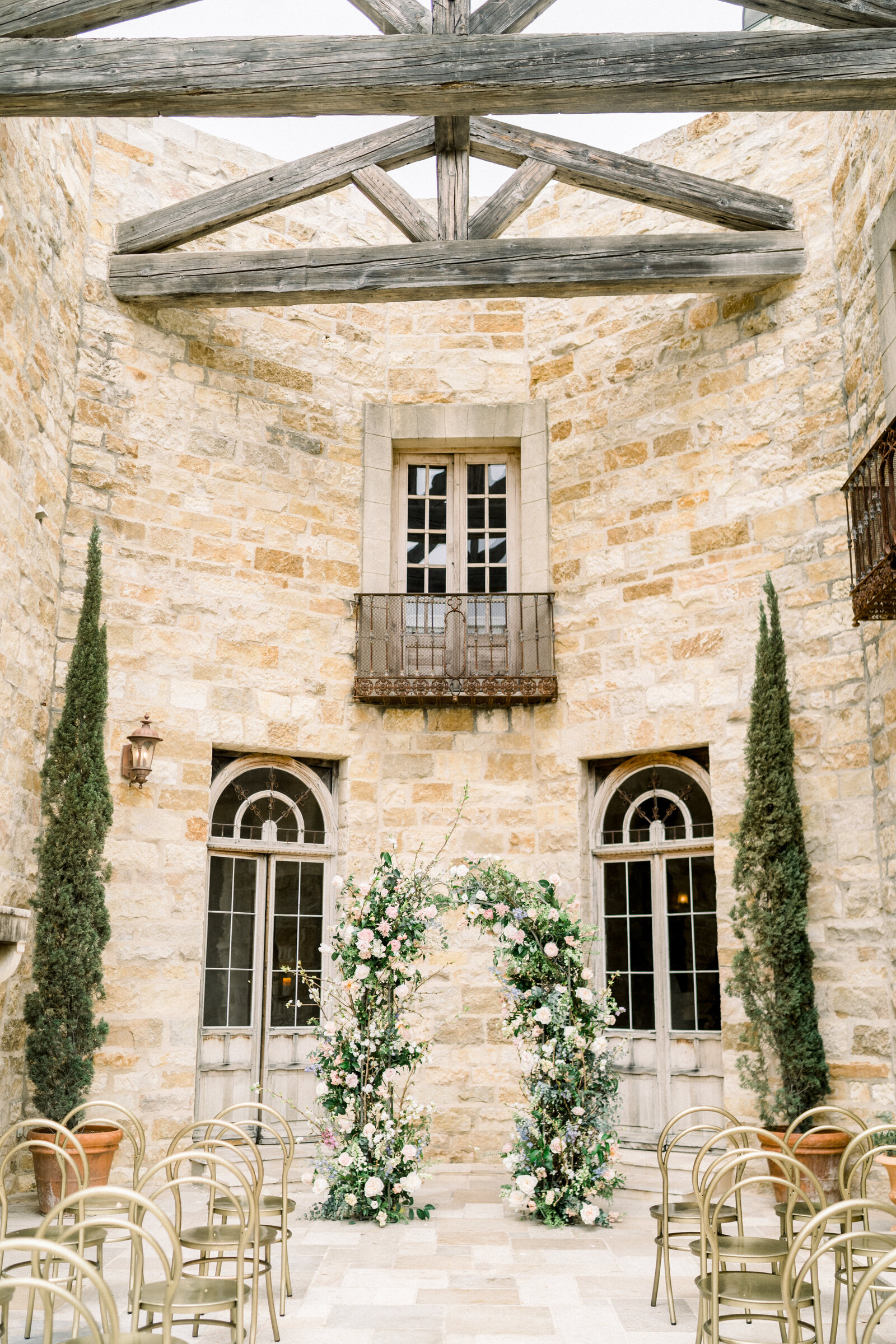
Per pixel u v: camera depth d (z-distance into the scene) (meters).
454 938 8.07
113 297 7.94
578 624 8.45
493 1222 6.00
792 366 7.73
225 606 8.08
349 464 8.87
